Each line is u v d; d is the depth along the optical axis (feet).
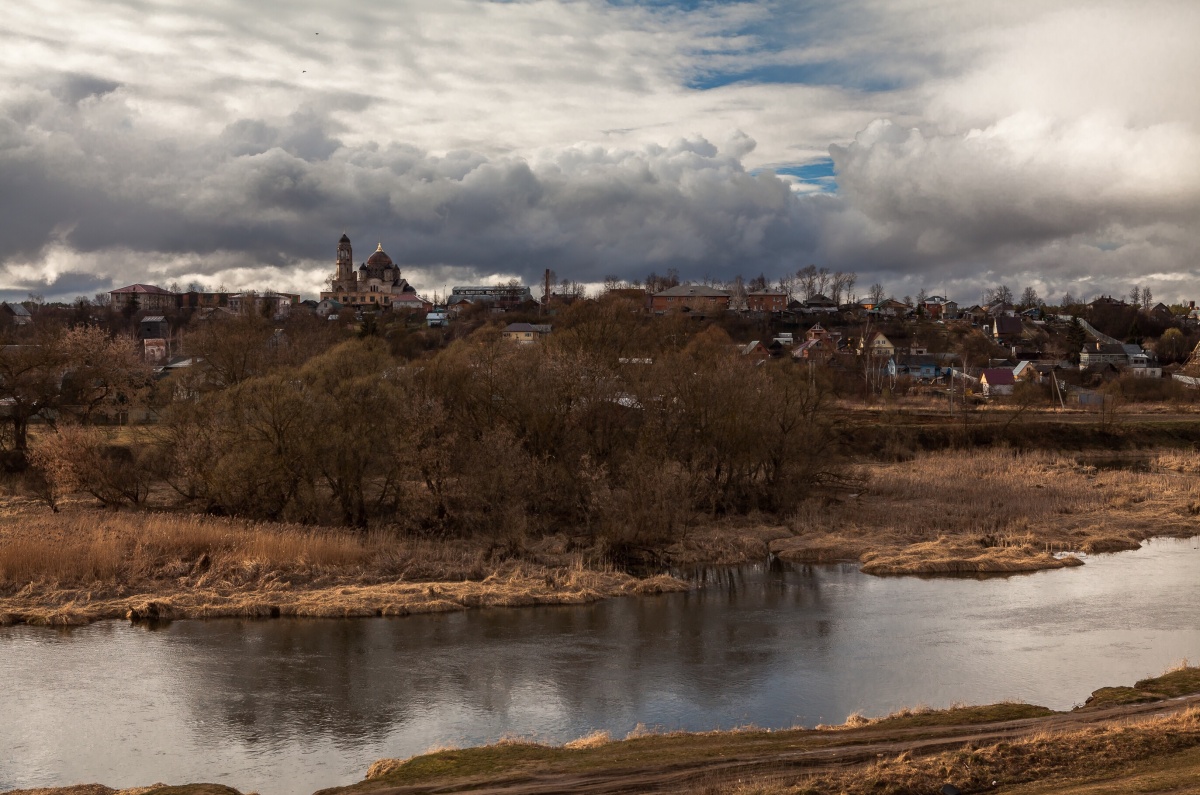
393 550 169.68
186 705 101.04
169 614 135.33
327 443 189.16
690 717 96.89
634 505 180.04
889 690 104.37
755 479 235.40
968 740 79.92
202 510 202.69
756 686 106.42
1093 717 86.84
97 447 213.66
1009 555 175.32
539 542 183.93
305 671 112.47
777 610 141.79
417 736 92.48
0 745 89.97
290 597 142.51
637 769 74.28
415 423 193.98
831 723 94.07
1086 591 150.92
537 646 123.03
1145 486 251.19
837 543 188.03
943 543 183.73
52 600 138.31
